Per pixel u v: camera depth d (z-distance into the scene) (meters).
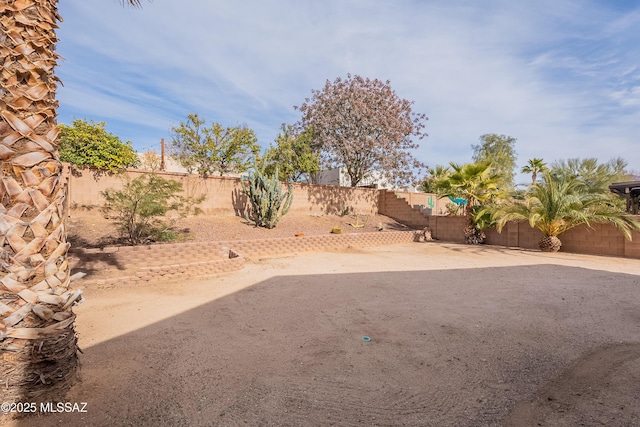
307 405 2.78
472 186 15.95
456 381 3.17
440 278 8.12
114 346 3.96
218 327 4.66
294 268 9.50
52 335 2.62
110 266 8.57
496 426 2.51
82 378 3.13
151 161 21.75
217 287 7.13
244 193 15.91
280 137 23.19
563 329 4.53
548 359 3.62
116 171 12.45
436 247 15.02
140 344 4.03
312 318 5.06
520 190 16.50
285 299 6.15
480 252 13.42
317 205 19.31
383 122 21.72
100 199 12.23
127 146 13.43
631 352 3.78
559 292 6.61
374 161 22.38
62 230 2.76
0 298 2.42
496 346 3.98
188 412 2.67
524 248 14.80
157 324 4.77
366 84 22.95
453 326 4.69
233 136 20.20
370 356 3.72
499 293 6.57
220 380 3.18
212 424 2.53
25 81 2.51
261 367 3.46
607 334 4.33
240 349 3.91
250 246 11.44
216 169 20.45
